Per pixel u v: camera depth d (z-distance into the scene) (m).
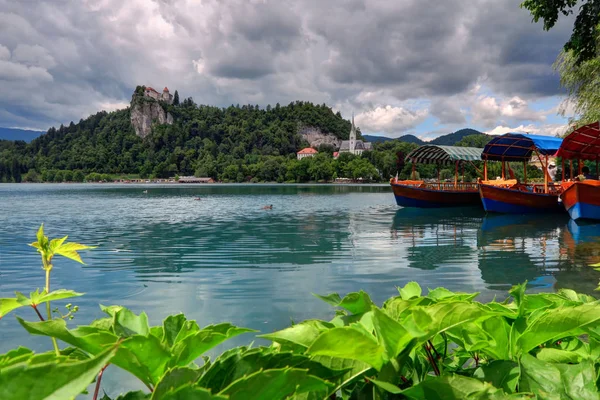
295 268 9.01
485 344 1.07
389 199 43.69
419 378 1.06
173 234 15.36
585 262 9.33
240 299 6.50
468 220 20.61
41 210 28.42
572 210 19.22
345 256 10.54
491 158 30.50
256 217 22.84
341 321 1.08
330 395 0.80
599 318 0.91
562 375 0.89
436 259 10.03
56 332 0.71
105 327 0.96
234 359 0.71
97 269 8.98
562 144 20.08
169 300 6.48
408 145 172.88
